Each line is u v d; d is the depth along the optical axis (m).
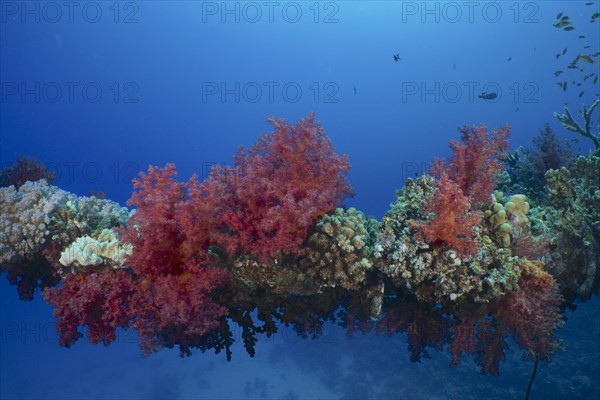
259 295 4.37
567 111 6.65
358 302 4.41
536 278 3.84
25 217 4.40
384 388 19.31
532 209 4.78
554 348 4.03
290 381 22.98
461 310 4.14
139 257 3.79
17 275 4.84
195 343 4.54
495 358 4.23
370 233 4.62
